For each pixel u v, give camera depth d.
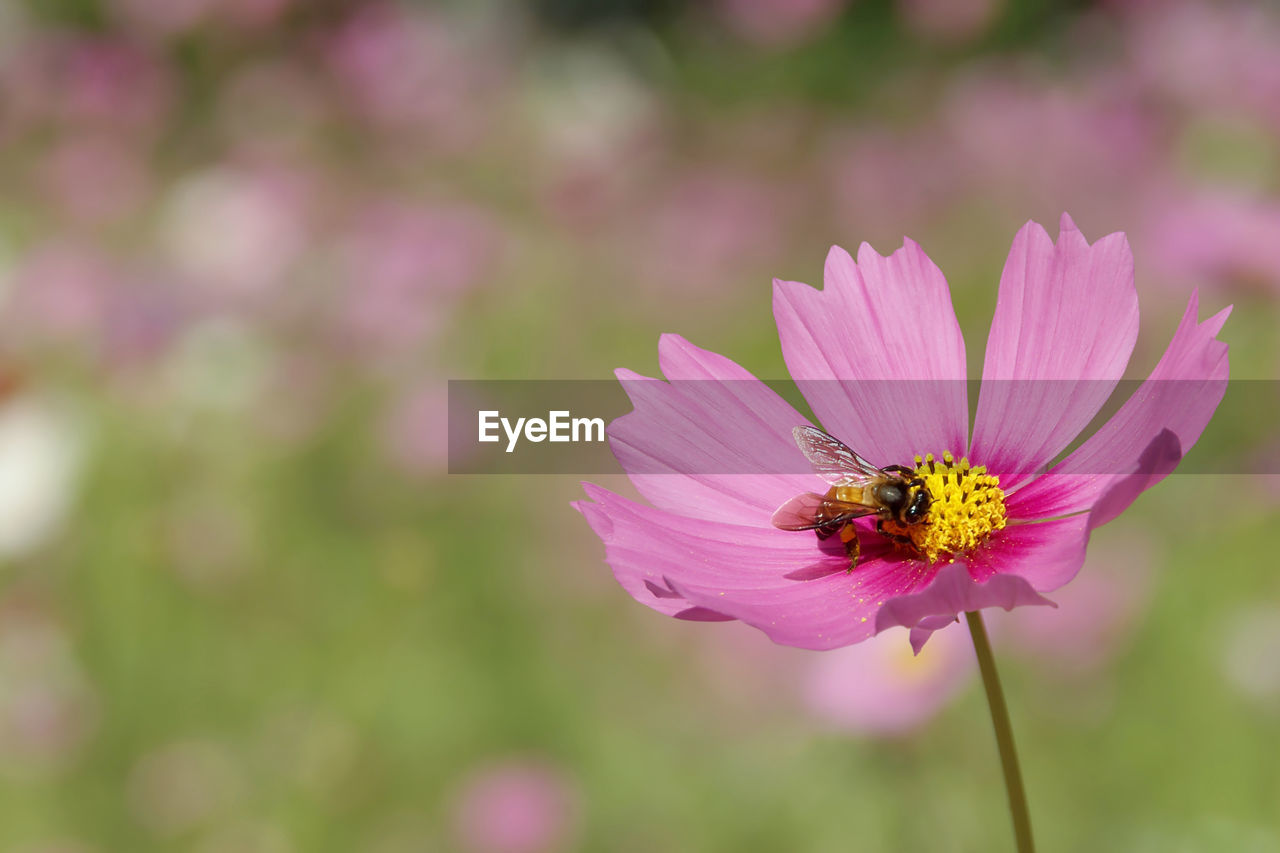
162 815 0.64
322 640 0.73
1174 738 0.59
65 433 0.78
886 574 0.45
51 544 0.75
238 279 0.93
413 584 0.73
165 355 0.85
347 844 0.64
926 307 0.47
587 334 1.07
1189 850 0.57
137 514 0.76
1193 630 0.62
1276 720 0.59
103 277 0.90
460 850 0.62
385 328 0.91
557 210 1.23
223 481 0.81
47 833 0.65
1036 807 0.58
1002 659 0.59
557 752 0.69
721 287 1.13
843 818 0.59
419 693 0.71
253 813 0.65
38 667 0.69
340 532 0.79
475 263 1.02
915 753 0.58
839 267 0.47
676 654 0.69
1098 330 0.45
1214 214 0.80
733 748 0.64
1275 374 0.74
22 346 0.86
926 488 0.45
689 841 0.61
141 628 0.73
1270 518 0.67
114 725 0.69
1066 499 0.45
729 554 0.45
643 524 0.45
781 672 0.65
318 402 0.85
